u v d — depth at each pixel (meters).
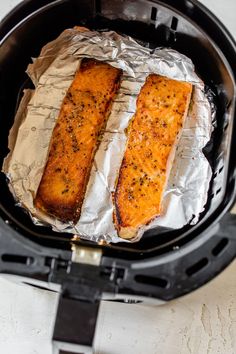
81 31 0.46
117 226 0.43
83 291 0.35
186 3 0.42
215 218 0.38
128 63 0.45
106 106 0.44
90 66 0.45
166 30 0.46
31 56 0.47
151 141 0.44
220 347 0.48
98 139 0.44
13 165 0.43
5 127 0.46
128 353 0.48
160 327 0.48
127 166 0.44
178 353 0.48
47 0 0.42
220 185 0.42
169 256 0.36
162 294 0.35
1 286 0.49
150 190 0.43
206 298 0.49
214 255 0.36
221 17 0.55
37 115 0.44
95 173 0.44
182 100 0.45
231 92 0.42
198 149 0.45
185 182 0.44
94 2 0.44
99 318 0.48
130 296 0.35
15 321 0.48
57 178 0.43
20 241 0.36
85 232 0.43
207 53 0.44
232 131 0.40
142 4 0.43
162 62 0.45
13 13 0.41
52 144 0.44
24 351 0.47
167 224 0.44
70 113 0.44
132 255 0.39
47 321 0.48
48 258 0.36
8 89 0.46
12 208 0.44
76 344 0.34
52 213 0.43
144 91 0.45
